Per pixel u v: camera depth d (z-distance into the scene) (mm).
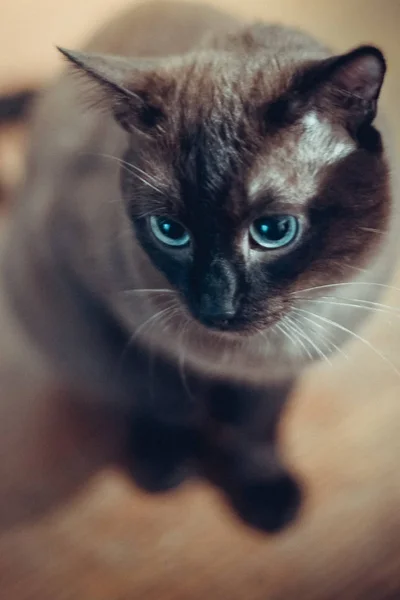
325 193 497
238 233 493
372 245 522
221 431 588
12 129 650
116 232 534
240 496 576
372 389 599
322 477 580
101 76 492
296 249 502
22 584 562
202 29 560
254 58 510
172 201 499
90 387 599
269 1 651
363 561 561
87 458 590
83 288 561
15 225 601
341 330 559
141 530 572
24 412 603
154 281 535
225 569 562
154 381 583
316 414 594
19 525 576
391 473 580
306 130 487
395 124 557
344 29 661
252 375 568
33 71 663
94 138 549
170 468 583
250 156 486
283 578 559
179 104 496
